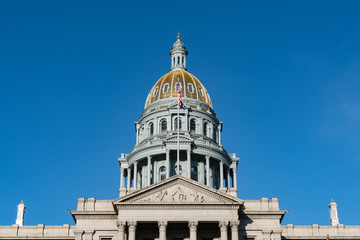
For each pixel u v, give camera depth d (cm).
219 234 9000
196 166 12431
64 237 9675
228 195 8756
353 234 9775
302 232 9750
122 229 8612
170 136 12169
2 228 9781
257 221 9106
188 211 8719
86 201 9275
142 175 12606
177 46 14625
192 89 13538
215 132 13312
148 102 13712
